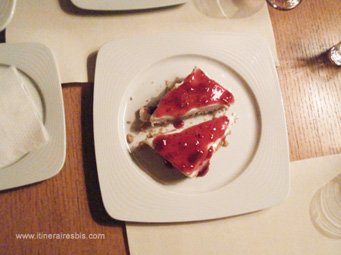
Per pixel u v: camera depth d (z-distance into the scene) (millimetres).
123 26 415
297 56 435
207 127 393
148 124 397
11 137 349
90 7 399
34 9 403
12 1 371
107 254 360
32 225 358
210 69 418
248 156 399
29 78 373
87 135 384
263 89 413
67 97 391
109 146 371
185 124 409
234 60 416
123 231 365
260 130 405
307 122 420
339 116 426
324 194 397
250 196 380
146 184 368
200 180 385
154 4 411
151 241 363
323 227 387
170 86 407
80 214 365
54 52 396
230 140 403
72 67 396
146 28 417
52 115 366
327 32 445
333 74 436
